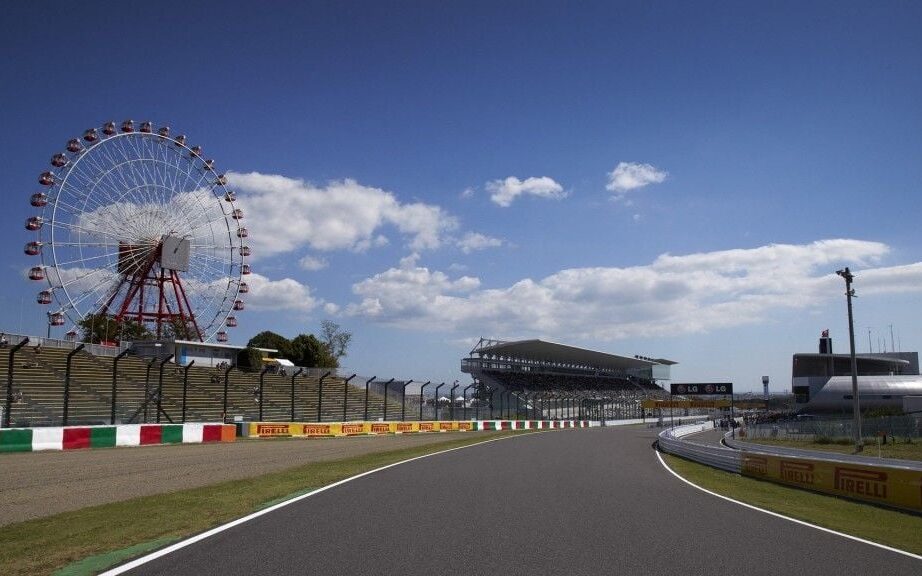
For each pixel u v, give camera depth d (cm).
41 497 1262
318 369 5797
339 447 3084
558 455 2694
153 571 656
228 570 662
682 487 1605
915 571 724
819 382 8619
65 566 679
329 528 906
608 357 10275
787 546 848
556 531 912
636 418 9588
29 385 3111
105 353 4438
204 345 5316
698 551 798
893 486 1373
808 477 1717
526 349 8644
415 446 3256
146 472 1750
